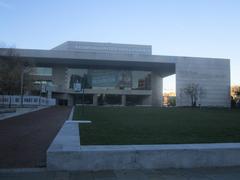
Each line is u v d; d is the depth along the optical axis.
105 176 6.96
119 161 7.59
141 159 7.67
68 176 6.91
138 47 86.56
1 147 10.25
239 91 86.44
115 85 80.50
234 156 8.12
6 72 48.41
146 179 6.75
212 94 77.56
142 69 82.44
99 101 79.94
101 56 72.50
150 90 81.81
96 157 7.50
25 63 57.44
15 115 26.45
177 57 76.06
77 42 85.44
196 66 76.94
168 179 6.76
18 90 50.06
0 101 40.72
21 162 8.06
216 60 78.44
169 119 22.09
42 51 70.44
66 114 29.06
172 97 99.25
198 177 6.94
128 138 10.80
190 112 35.66
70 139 9.71
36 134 13.61
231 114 32.12
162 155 7.77
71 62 76.31
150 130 13.73
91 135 11.66
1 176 6.79
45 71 79.06
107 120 20.47
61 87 78.56
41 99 47.78
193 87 74.75
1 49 55.16
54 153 7.37
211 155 7.99
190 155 7.89
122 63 76.44
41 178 6.70
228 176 7.04
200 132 13.06
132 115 27.09
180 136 11.52
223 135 11.96
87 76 80.12
